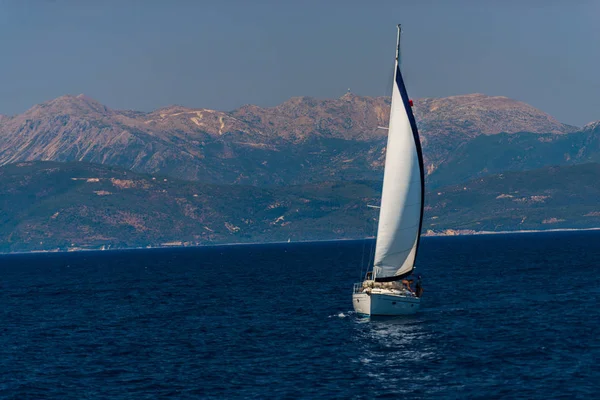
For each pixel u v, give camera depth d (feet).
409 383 273.33
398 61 369.50
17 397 275.80
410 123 370.53
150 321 456.04
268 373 295.69
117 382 291.99
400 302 401.29
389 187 376.89
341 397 258.98
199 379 290.15
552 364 291.79
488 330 367.66
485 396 254.06
